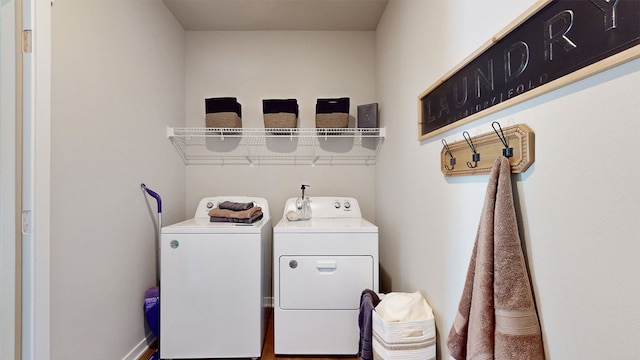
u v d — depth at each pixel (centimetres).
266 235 202
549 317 70
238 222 189
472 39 102
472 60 101
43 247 113
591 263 59
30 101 110
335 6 222
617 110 54
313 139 258
